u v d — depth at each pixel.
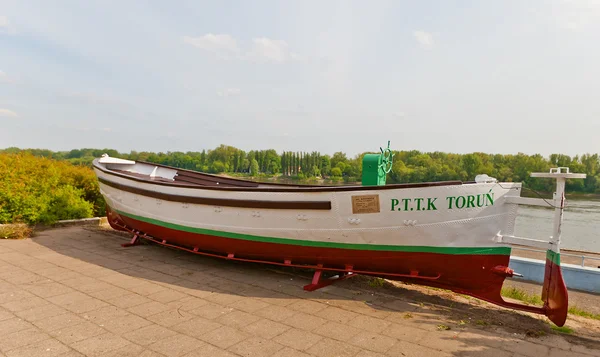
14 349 3.80
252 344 4.05
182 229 7.68
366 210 5.47
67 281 6.15
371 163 6.54
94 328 4.37
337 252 5.96
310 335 4.32
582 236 27.70
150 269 7.11
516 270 9.91
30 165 12.07
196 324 4.57
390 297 5.82
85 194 13.27
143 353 3.79
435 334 4.44
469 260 5.18
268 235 6.43
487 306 5.57
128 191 8.84
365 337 4.30
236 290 5.96
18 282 6.00
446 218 5.12
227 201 6.71
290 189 5.96
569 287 9.38
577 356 3.95
